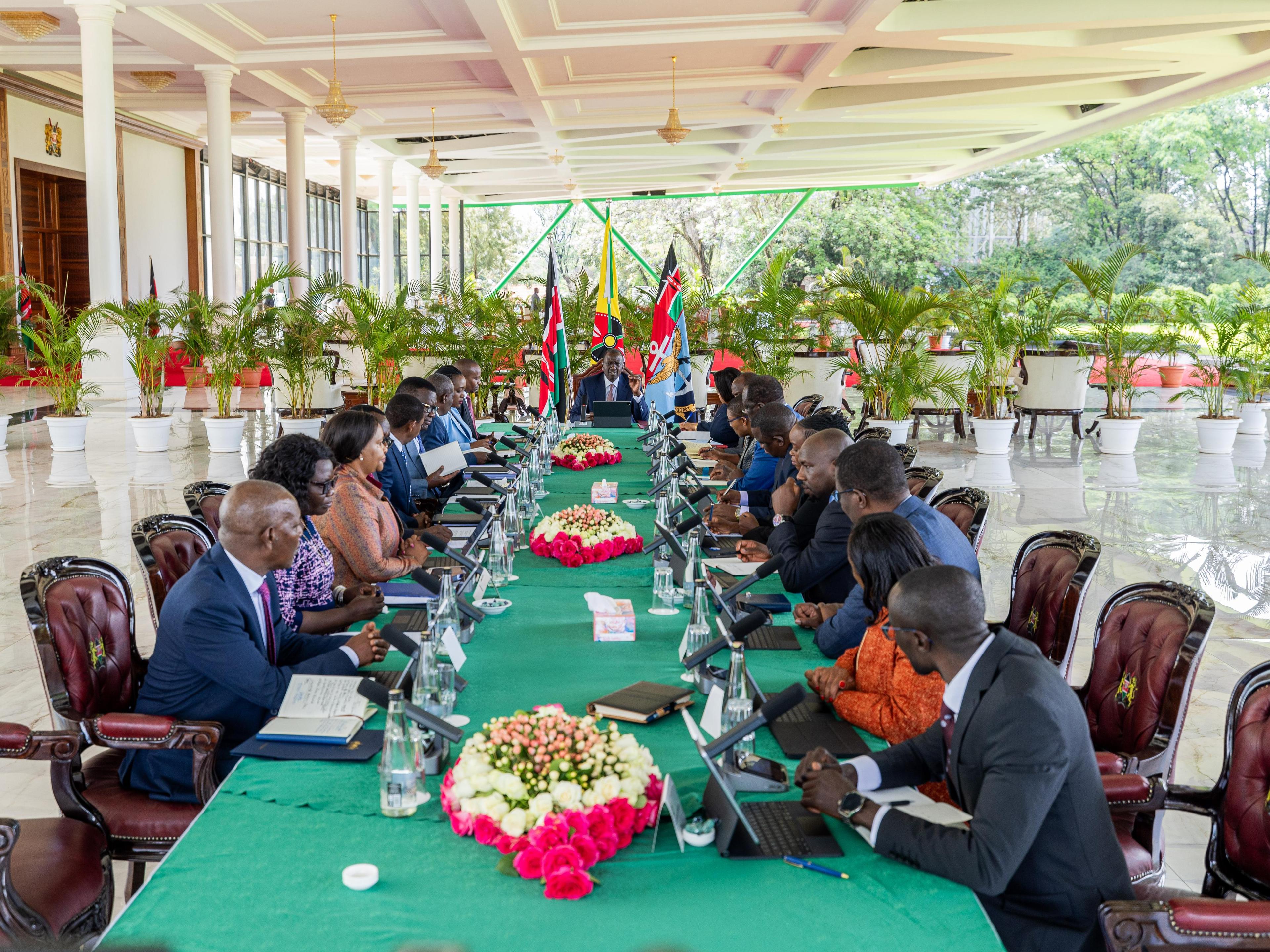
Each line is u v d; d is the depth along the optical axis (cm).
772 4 1046
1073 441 1222
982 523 368
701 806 183
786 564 341
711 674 244
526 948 143
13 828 192
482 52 1155
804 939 146
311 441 326
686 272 2623
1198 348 1158
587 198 2742
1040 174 3091
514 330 1264
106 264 1041
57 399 1052
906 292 3123
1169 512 794
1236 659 468
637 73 1359
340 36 1150
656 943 144
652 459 623
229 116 1202
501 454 673
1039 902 176
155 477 909
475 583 322
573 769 176
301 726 220
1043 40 1122
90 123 1016
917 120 1633
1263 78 1280
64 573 267
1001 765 168
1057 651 296
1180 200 2986
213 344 1090
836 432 389
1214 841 209
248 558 255
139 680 282
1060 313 1160
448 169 2164
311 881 161
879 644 232
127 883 262
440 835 176
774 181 2452
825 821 183
